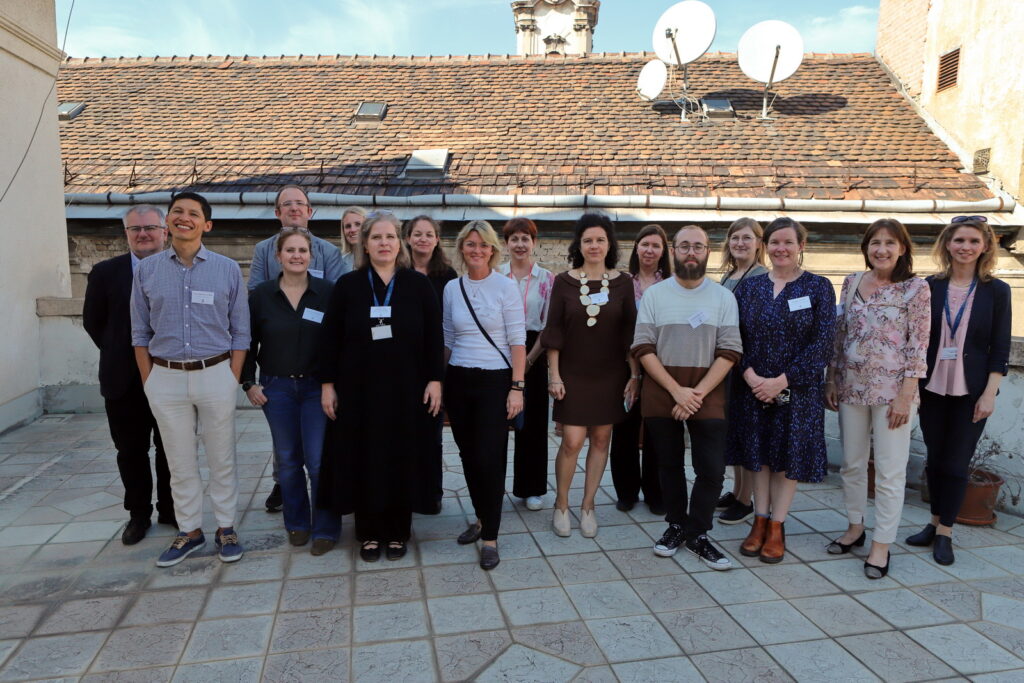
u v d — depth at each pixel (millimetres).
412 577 2951
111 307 3096
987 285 3096
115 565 3029
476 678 2219
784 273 3113
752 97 10305
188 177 8508
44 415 6000
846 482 3229
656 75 9938
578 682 2197
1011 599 2777
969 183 8180
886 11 11008
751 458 3094
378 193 8211
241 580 2900
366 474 2947
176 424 2910
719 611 2672
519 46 17672
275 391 3104
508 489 4254
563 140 9320
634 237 8008
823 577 2982
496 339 3062
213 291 2855
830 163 8656
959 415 3135
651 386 3100
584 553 3229
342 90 10891
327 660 2314
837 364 3188
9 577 2906
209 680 2197
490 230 3066
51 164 6086
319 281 3148
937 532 3188
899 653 2375
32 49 5703
